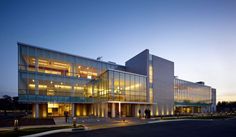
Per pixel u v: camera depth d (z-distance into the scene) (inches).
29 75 1557.6
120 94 1689.2
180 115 2186.3
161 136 676.7
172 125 1081.4
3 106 3526.1
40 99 1560.0
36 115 1562.5
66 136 668.1
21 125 1026.7
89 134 721.6
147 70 2000.5
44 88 1632.6
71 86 1827.0
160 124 1144.8
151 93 2018.9
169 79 2285.9
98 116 1736.0
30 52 1598.2
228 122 1317.7
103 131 813.2
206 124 1148.5
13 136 644.1
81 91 1897.1
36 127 925.2
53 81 1700.3
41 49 1673.2
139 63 2102.6
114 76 1662.2
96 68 2079.2
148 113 1582.2
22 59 1539.1
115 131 813.2
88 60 2022.6
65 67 1828.2
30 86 1550.2
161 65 2183.8
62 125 1018.7
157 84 2092.8
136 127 975.0
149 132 781.3
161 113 2095.2
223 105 4697.3
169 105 2228.1
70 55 1877.5
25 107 3526.1
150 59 2060.8
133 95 1811.0
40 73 1624.0
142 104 1920.5
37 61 1632.6
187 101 2837.1
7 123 1041.5
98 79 1866.4
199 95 3221.0
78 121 1278.3
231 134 727.1
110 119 1423.5
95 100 1889.8
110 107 1696.6
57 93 1716.3
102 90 1736.0
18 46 1533.0
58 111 1861.5
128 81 1785.2
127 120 1378.0
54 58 1758.1
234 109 4010.8
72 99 1742.1
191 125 1085.8
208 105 3481.8
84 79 1936.5
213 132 781.9
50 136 665.6
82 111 1985.7
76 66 1911.9
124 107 1815.9
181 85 2741.1
